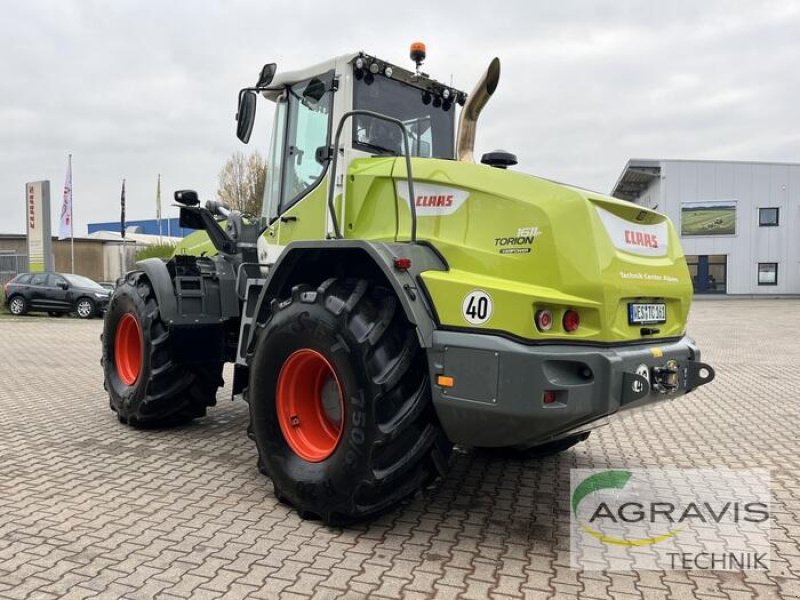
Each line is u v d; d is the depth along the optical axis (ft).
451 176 12.26
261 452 12.97
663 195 120.78
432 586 9.85
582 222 11.03
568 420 10.39
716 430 20.24
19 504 12.82
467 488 14.53
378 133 14.73
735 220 118.42
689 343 13.48
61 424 19.53
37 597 9.21
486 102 14.51
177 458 16.11
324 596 9.43
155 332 17.56
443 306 11.22
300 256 12.83
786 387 28.45
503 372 10.38
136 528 11.73
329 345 11.55
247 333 15.34
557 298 10.65
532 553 11.19
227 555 10.70
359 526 12.10
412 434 11.31
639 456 17.25
